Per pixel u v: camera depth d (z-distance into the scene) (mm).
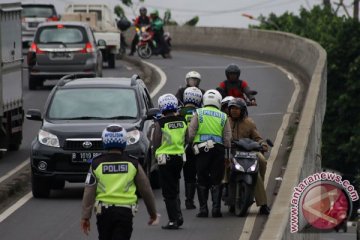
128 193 26062
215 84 80062
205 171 36625
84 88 43812
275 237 25484
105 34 97250
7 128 52125
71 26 80062
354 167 131875
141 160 40469
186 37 128000
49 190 41344
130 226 26109
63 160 40812
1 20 50344
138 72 92250
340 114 135250
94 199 26141
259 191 36688
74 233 34312
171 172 34656
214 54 118000
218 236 33344
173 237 33281
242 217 36500
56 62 79188
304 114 50156
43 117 42719
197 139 36531
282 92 74562
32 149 41094
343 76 137250
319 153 56312
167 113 35031
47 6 117812
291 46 97062
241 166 36125
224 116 36594
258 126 58375
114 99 43219
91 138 40844
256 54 107875
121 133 26297
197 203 39719
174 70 92375
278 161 47031
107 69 96500
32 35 116875
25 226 35562
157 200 40281
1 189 41062
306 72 84250
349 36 138000
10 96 51688
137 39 112125
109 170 26047
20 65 53938
